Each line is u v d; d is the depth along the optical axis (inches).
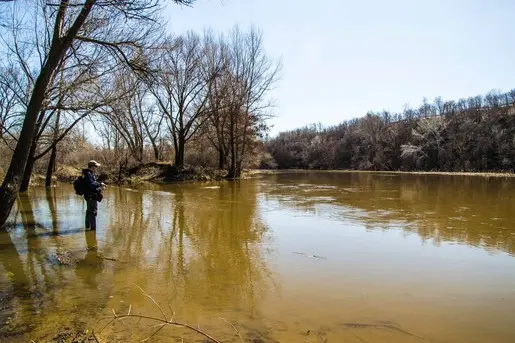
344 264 257.1
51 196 648.4
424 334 158.7
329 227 380.8
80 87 494.6
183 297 197.2
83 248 293.4
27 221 405.7
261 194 705.0
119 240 320.8
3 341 147.6
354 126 3243.1
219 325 164.1
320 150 3093.0
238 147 1346.0
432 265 255.4
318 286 215.2
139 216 442.0
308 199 621.6
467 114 2345.0
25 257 268.4
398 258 272.2
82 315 172.7
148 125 1321.4
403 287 214.5
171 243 312.5
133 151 1157.7
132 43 378.0
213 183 1021.2
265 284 218.1
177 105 1194.0
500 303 192.7
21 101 632.4
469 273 239.1
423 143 2365.9
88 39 362.3
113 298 194.4
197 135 1318.9
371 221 413.7
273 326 163.8
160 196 661.9
